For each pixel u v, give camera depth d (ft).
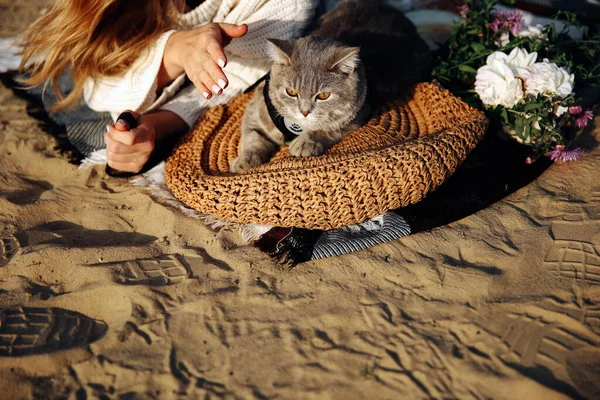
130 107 2.86
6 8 4.29
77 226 2.59
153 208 2.65
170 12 2.89
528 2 3.50
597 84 2.88
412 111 2.85
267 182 2.36
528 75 2.66
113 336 2.09
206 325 2.12
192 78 2.58
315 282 2.25
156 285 2.27
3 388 1.96
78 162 2.95
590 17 3.42
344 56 2.48
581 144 2.81
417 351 1.98
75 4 2.72
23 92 3.34
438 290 2.18
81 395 1.93
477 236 2.38
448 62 3.03
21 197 2.77
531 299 2.11
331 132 2.65
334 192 2.33
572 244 2.31
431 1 3.75
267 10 2.87
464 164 2.69
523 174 2.63
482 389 1.86
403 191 2.36
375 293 2.19
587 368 1.89
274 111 2.64
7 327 2.14
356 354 1.99
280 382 1.93
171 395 1.92
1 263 2.41
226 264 2.36
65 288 2.29
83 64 2.84
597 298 2.10
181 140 2.79
